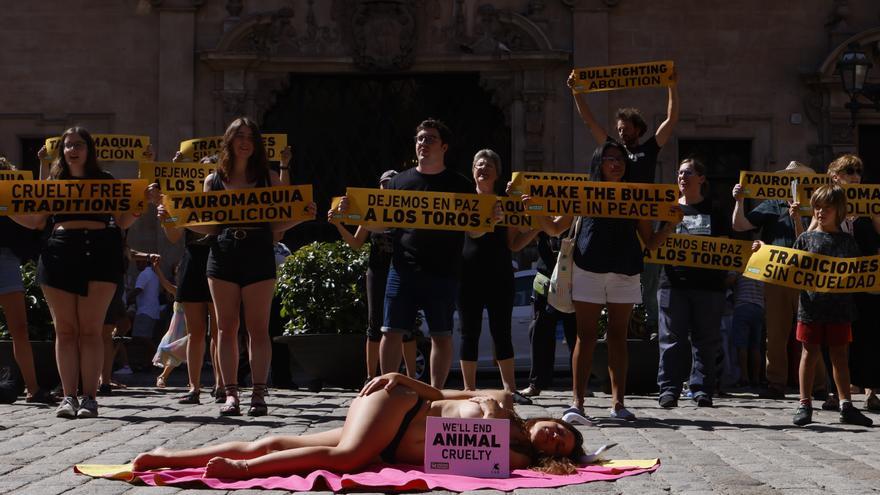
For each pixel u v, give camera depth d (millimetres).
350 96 22875
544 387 12625
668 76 11016
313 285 13641
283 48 22344
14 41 22547
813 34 22547
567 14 22484
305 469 6297
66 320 9828
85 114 22469
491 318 11109
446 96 22906
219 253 9688
